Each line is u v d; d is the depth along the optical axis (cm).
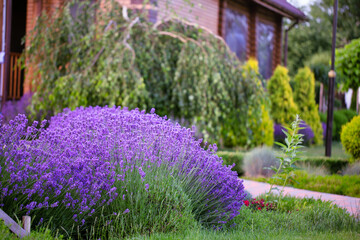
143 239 327
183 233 357
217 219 409
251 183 743
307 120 1573
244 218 440
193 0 1217
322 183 728
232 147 1198
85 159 355
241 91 887
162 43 898
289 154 530
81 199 348
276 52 1762
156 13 1032
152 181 386
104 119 502
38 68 927
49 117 844
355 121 912
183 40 849
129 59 812
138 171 384
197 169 428
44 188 332
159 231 361
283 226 427
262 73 1653
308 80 1593
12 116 860
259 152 849
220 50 887
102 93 781
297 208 498
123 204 366
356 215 478
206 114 823
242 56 1511
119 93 796
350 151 915
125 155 392
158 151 425
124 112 555
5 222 288
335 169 897
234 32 1462
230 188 424
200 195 409
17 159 329
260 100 906
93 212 347
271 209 499
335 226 432
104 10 1000
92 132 429
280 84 1421
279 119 1416
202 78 820
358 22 3388
